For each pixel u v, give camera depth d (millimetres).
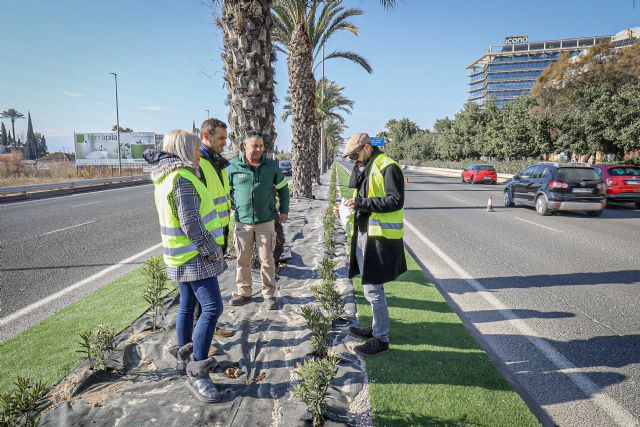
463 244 8086
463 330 3797
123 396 2719
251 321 3998
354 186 3543
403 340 3574
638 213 12844
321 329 3266
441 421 2477
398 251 3287
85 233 9305
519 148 35719
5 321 4207
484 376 2982
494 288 5352
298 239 8203
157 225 10461
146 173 38844
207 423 2438
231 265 6051
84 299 4648
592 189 11547
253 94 5473
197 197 2670
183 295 2930
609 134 23359
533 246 7906
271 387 2826
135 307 4309
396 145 93562
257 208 4277
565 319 4312
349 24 18516
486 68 170500
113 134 42031
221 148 3584
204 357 2771
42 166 34156
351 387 2816
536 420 2502
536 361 3432
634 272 6039
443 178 36750
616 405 2826
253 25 5336
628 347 3678
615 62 27359
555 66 32469
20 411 2336
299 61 15828
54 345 3449
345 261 6371
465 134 51219
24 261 6738
